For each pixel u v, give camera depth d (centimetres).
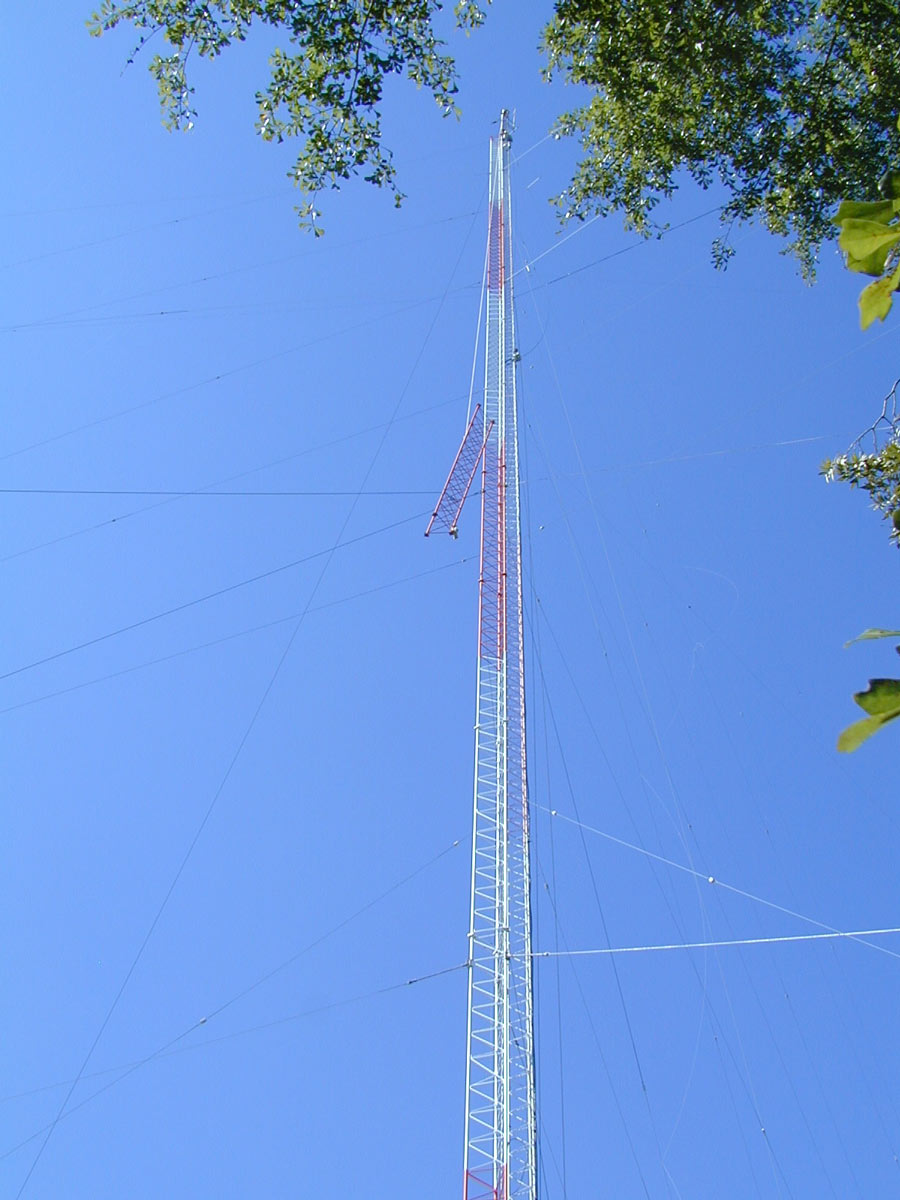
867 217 215
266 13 1028
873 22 1152
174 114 1072
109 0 1033
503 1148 1299
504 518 2017
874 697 173
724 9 1172
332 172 1084
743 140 1274
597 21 1189
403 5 1026
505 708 1753
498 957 1475
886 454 964
